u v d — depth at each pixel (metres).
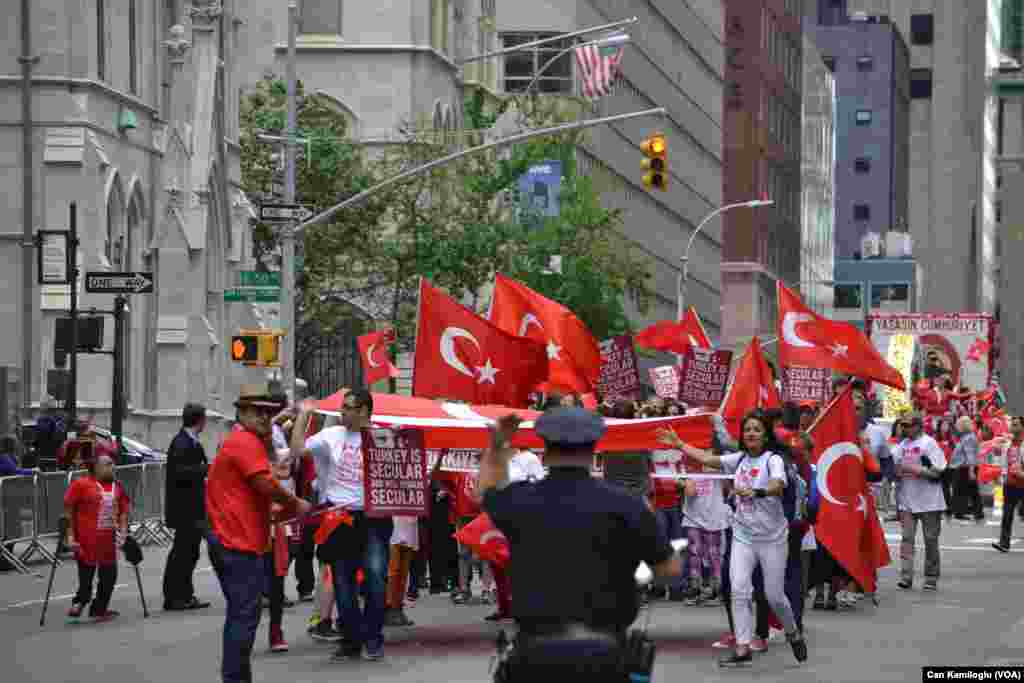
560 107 94.38
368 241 72.50
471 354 23.27
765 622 21.95
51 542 37.88
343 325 76.75
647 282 122.81
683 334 40.69
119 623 24.98
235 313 71.06
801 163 195.75
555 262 70.69
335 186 71.81
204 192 65.12
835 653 21.78
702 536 27.27
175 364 63.50
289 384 45.47
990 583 31.66
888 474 51.12
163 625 24.69
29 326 53.59
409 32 84.94
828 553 26.80
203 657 21.27
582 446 10.96
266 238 77.62
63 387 43.84
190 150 65.56
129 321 60.94
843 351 30.77
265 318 74.50
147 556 37.78
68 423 41.34
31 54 58.62
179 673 19.91
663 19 131.75
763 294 169.38
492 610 26.91
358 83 85.00
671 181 135.25
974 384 70.81
